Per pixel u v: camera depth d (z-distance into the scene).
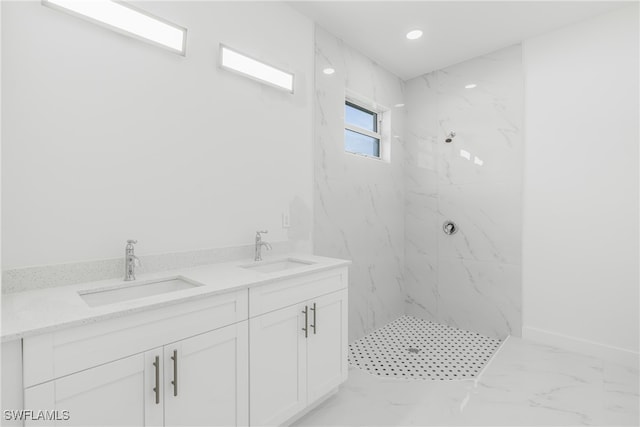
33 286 1.29
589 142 2.50
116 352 1.07
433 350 2.71
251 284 1.46
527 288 2.83
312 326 1.79
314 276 1.81
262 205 2.17
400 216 3.53
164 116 1.68
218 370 1.36
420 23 2.56
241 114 2.04
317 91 2.56
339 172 2.77
